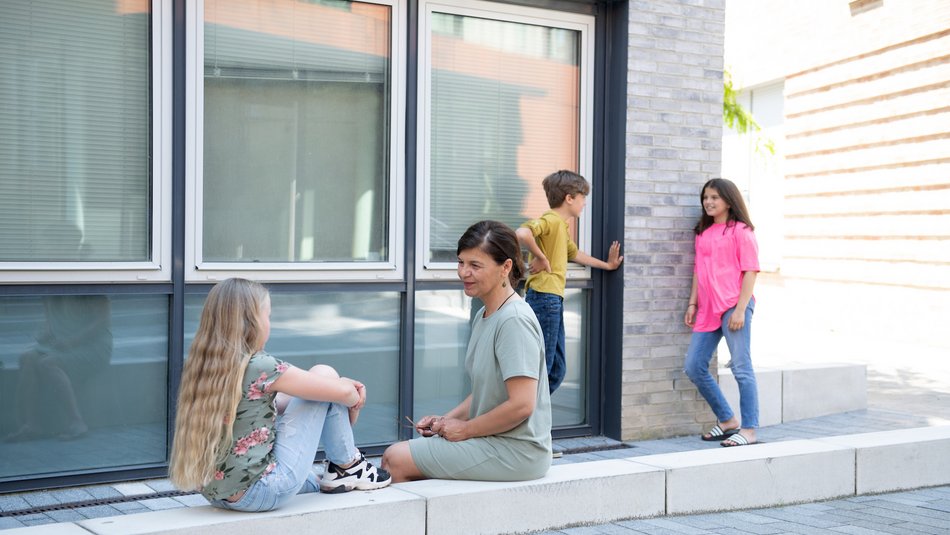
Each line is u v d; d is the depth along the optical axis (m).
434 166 6.09
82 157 5.07
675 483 4.58
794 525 4.52
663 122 6.62
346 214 5.82
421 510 3.80
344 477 3.88
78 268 4.99
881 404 8.20
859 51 13.05
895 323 12.48
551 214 5.93
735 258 6.43
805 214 14.23
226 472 3.44
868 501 5.10
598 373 6.66
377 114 5.90
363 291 5.81
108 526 3.36
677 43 6.66
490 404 4.09
